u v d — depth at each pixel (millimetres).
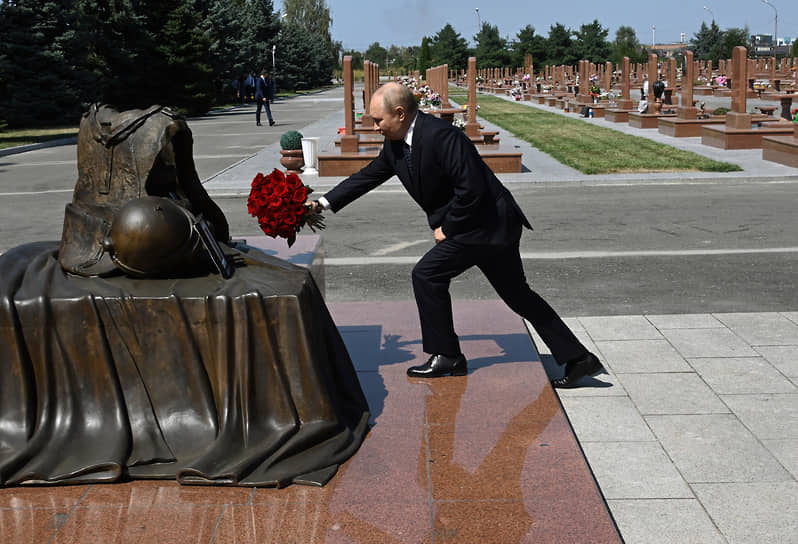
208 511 3246
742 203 13047
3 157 23438
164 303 3695
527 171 17297
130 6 38031
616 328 6340
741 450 4137
